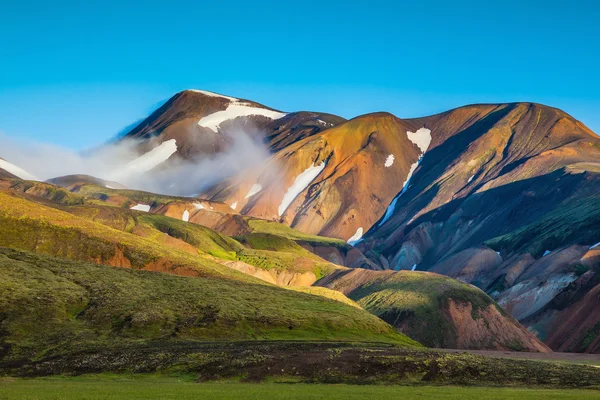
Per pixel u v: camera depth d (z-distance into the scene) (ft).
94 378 236.43
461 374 234.99
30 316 323.16
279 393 190.08
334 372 236.02
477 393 196.95
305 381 227.61
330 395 186.80
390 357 250.78
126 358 262.67
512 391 204.33
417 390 203.62
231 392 191.31
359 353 263.49
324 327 376.89
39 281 368.68
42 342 300.81
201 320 346.54
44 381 226.79
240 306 377.71
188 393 187.42
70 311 342.64
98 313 341.62
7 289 343.67
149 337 320.29
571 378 233.14
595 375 240.32
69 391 188.24
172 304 365.20
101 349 285.64
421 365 241.76
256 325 355.36
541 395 192.03
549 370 246.47
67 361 262.06
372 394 190.80
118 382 224.33
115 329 327.67
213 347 286.25
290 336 351.05
